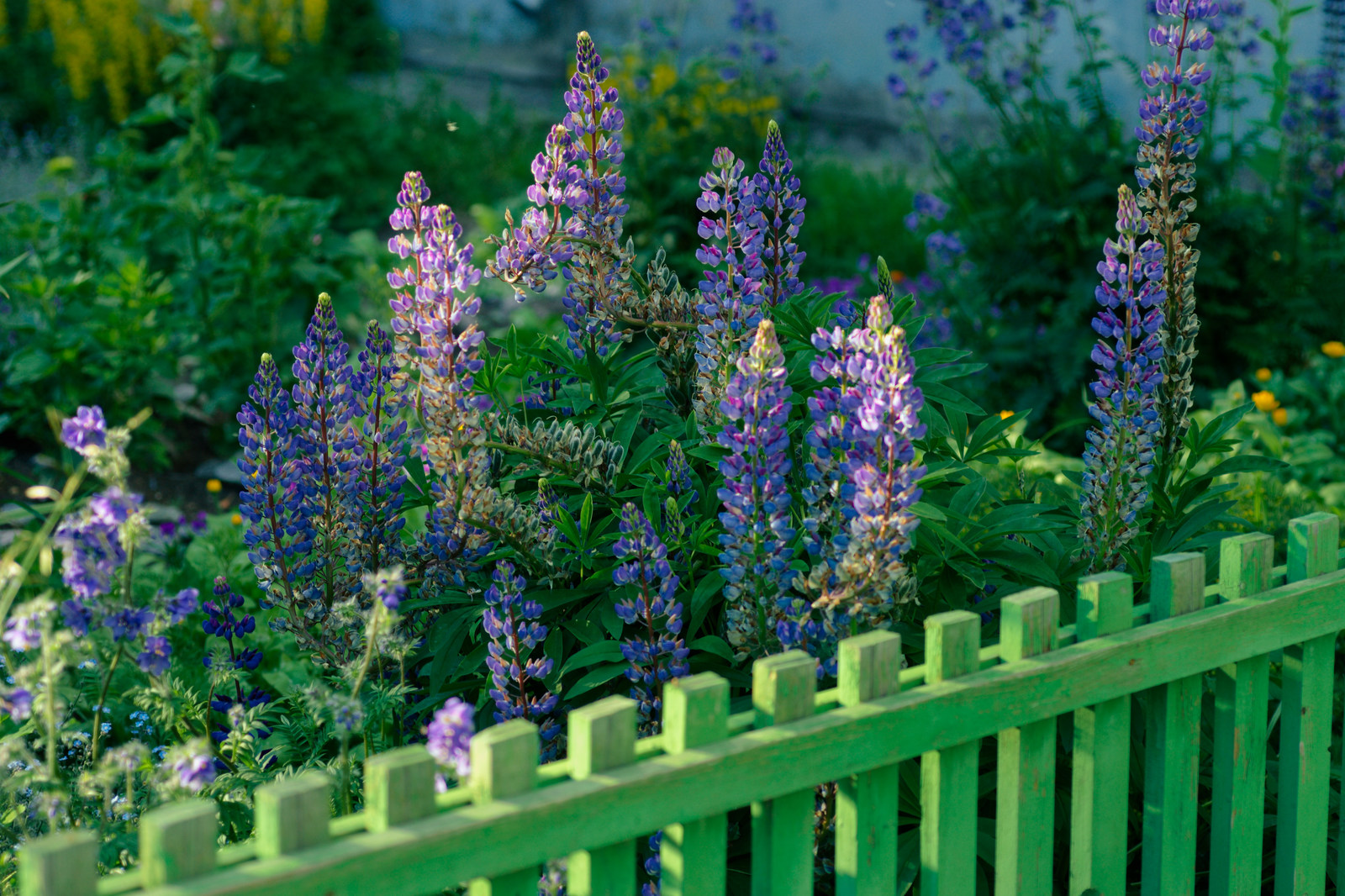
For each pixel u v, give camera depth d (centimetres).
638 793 144
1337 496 398
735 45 758
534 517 215
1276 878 211
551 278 232
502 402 251
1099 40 550
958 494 211
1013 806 179
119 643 171
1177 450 242
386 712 206
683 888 154
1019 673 168
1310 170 589
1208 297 537
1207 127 537
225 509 485
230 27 988
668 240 662
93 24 953
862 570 179
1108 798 187
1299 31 719
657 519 207
